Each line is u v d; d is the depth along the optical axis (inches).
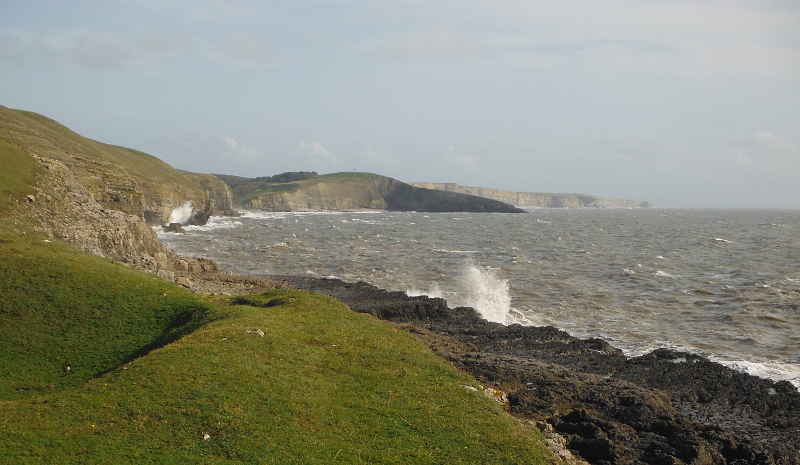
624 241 4845.0
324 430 663.8
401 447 640.4
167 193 5777.6
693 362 1175.6
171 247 3809.1
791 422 896.3
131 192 4131.4
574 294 2271.2
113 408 661.9
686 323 1786.4
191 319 1107.9
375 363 912.3
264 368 810.2
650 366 1162.0
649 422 837.8
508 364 1082.1
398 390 807.1
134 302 1175.6
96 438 596.4
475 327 1513.3
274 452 601.0
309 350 928.9
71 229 1814.7
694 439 763.4
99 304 1132.5
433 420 716.0
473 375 995.3
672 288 2427.4
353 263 3110.2
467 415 740.7
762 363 1321.4
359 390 796.0
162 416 650.2
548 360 1203.9
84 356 952.3
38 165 2089.1
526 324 1764.3
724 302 2117.4
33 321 1025.5
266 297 1386.6
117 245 2065.7
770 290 2335.1
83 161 4463.6
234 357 833.5
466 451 644.7
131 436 605.9
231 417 659.4
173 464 562.3
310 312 1202.6
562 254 3727.9
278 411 691.4
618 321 1811.0
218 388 727.7
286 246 3895.2
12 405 676.7
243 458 584.1
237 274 2559.1
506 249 4047.7
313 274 2736.2
